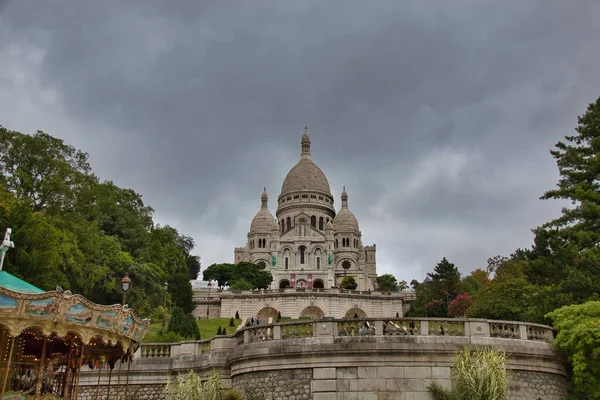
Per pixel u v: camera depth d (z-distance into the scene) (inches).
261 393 1081.4
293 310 4015.8
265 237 6619.1
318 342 1073.5
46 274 1955.0
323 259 6348.4
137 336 983.6
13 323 792.3
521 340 1100.5
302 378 1062.4
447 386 1032.2
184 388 1062.4
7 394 844.0
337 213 7017.7
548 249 1796.3
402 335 1067.9
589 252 1590.8
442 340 1064.2
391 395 1029.2
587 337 1055.6
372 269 6653.5
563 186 1934.1
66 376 991.0
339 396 1035.3
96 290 2465.6
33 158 2258.9
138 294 2559.1
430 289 3993.6
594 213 1707.7
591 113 1942.7
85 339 856.3
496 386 954.1
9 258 1881.2
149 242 3189.0
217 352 1222.3
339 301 4060.0
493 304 2005.4
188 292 3695.9
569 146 1953.7
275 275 6117.1
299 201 7052.2
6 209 1926.7
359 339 1063.0
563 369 1125.7
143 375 1253.7
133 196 3331.7
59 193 2303.2
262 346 1100.5
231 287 4909.0
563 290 1533.0
